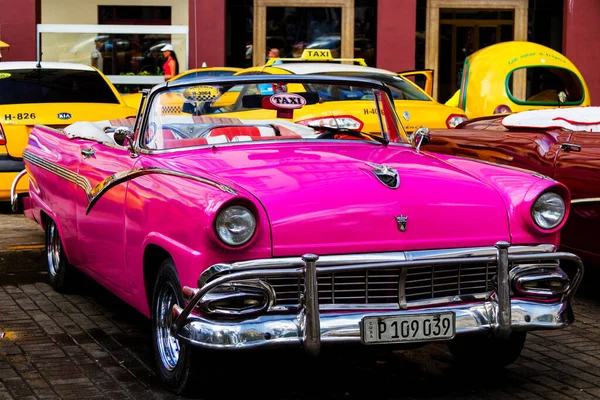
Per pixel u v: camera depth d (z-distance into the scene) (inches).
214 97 240.2
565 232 287.9
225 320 181.2
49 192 293.6
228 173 201.8
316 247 185.5
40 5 805.9
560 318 198.4
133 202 217.8
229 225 180.2
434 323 189.0
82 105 442.9
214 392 198.5
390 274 189.6
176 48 824.3
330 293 187.5
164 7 822.5
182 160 217.6
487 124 356.5
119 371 219.5
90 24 817.5
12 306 283.3
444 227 194.4
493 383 213.6
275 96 248.8
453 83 872.3
